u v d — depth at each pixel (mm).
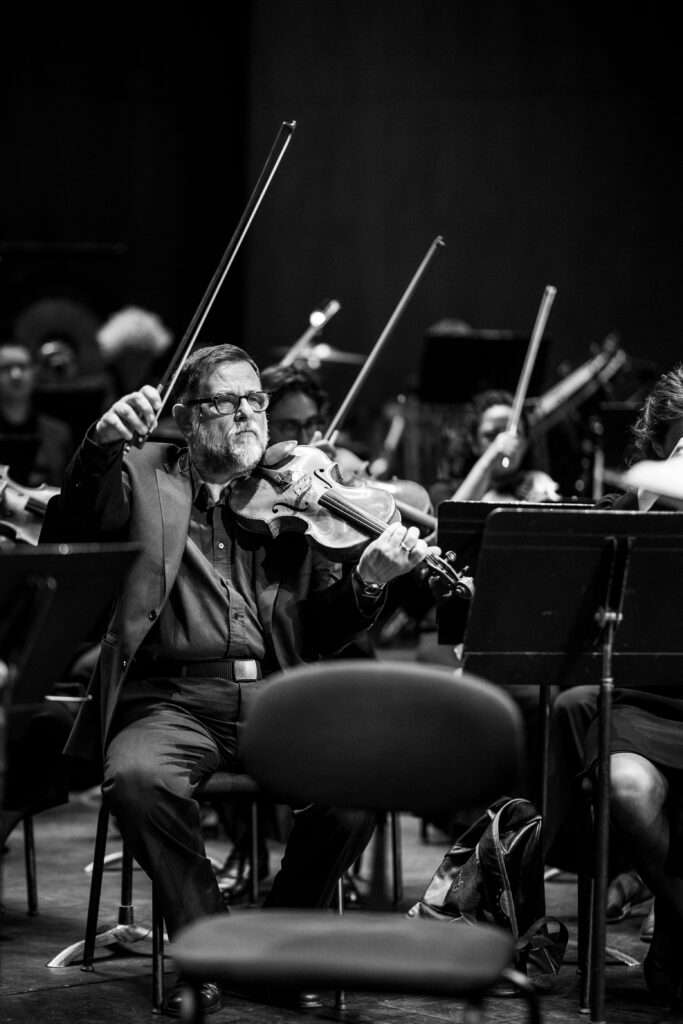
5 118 24547
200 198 25000
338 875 7492
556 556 6621
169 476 7773
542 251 24281
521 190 24281
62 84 24672
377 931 5461
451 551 7254
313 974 5047
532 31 24172
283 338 24734
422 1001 7562
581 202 24156
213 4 24812
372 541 7820
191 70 24859
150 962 8211
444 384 15258
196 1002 5246
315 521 7852
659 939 7527
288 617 7797
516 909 7812
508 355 15211
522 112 24234
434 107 24422
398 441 19609
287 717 5922
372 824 7617
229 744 7684
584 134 24141
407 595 9586
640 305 24094
